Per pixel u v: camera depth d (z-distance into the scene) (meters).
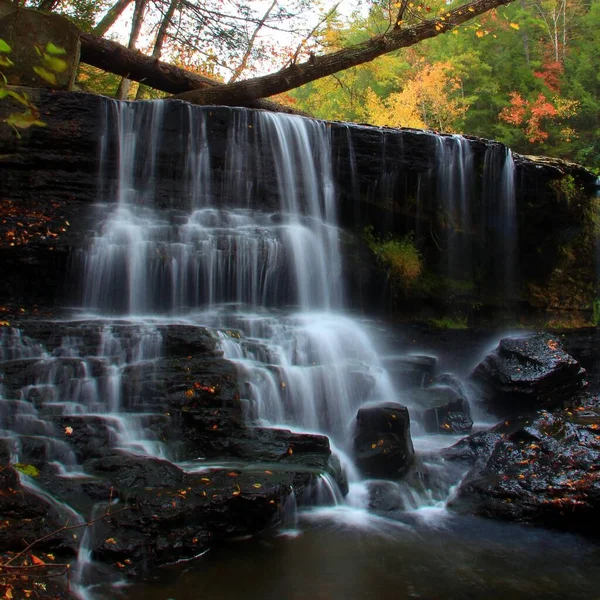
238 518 5.49
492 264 12.55
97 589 4.51
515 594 4.75
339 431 7.84
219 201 11.09
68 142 10.14
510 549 5.61
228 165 11.14
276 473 6.00
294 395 7.64
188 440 6.54
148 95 20.08
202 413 6.62
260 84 13.54
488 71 39.19
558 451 6.85
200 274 9.56
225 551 5.26
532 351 9.42
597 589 4.88
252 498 5.47
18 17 10.55
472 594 4.72
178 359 7.15
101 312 9.05
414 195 11.95
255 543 5.43
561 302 12.99
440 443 8.15
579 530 6.07
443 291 11.90
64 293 9.07
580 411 8.79
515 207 12.52
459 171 12.05
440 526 6.09
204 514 5.31
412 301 11.66
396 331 10.73
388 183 11.81
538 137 36.28
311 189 11.56
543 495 6.29
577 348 12.33
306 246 10.55
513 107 36.44
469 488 6.69
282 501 5.70
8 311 8.45
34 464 5.49
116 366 6.89
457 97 36.78
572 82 39.34
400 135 11.70
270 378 7.47
